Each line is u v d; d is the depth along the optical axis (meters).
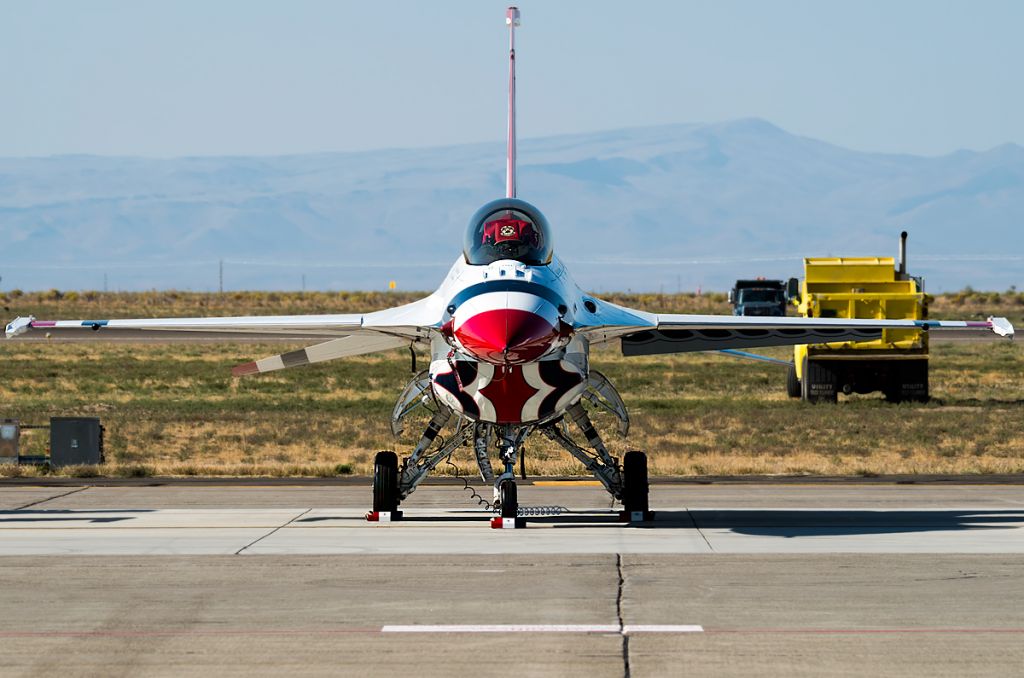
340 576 44.41
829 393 131.88
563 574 44.59
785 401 135.75
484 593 41.38
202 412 127.12
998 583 42.62
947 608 38.88
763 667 32.53
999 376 169.88
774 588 41.94
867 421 114.12
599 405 60.69
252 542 52.19
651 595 40.91
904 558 47.53
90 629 36.81
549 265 54.78
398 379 170.75
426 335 57.03
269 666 32.91
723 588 42.00
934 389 150.88
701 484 75.19
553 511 62.00
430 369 55.59
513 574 44.66
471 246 55.19
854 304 130.00
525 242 54.59
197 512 62.50
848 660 33.12
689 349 64.81
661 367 192.75
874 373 131.88
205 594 41.41
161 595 41.31
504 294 51.06
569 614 38.25
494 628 36.62
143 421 118.00
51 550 50.16
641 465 58.38
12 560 47.81
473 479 78.38
